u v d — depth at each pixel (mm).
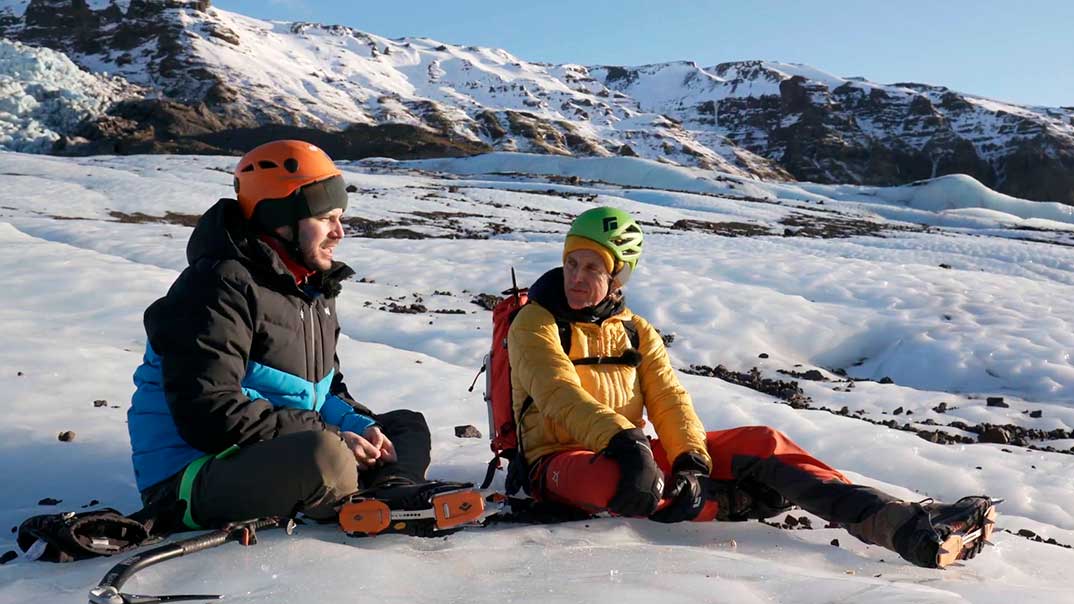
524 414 3941
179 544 2854
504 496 3906
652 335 4129
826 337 12594
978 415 9469
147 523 3146
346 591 2541
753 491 3877
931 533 3186
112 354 7227
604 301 3969
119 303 9844
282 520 3238
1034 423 9406
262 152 3463
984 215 52281
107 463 4602
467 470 4742
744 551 3396
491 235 26812
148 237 17672
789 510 4125
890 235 35094
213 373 3203
